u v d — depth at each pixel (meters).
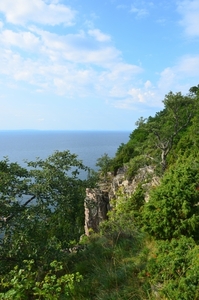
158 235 8.20
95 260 8.11
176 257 5.91
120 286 6.27
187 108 30.73
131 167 35.09
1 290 7.61
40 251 8.56
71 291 6.21
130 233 9.52
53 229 9.66
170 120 32.50
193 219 7.42
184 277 5.34
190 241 6.70
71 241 9.84
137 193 14.31
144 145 35.22
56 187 10.30
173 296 4.99
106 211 34.50
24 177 10.67
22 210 9.55
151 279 5.90
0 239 9.24
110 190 38.75
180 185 8.34
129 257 7.76
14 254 8.60
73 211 10.23
